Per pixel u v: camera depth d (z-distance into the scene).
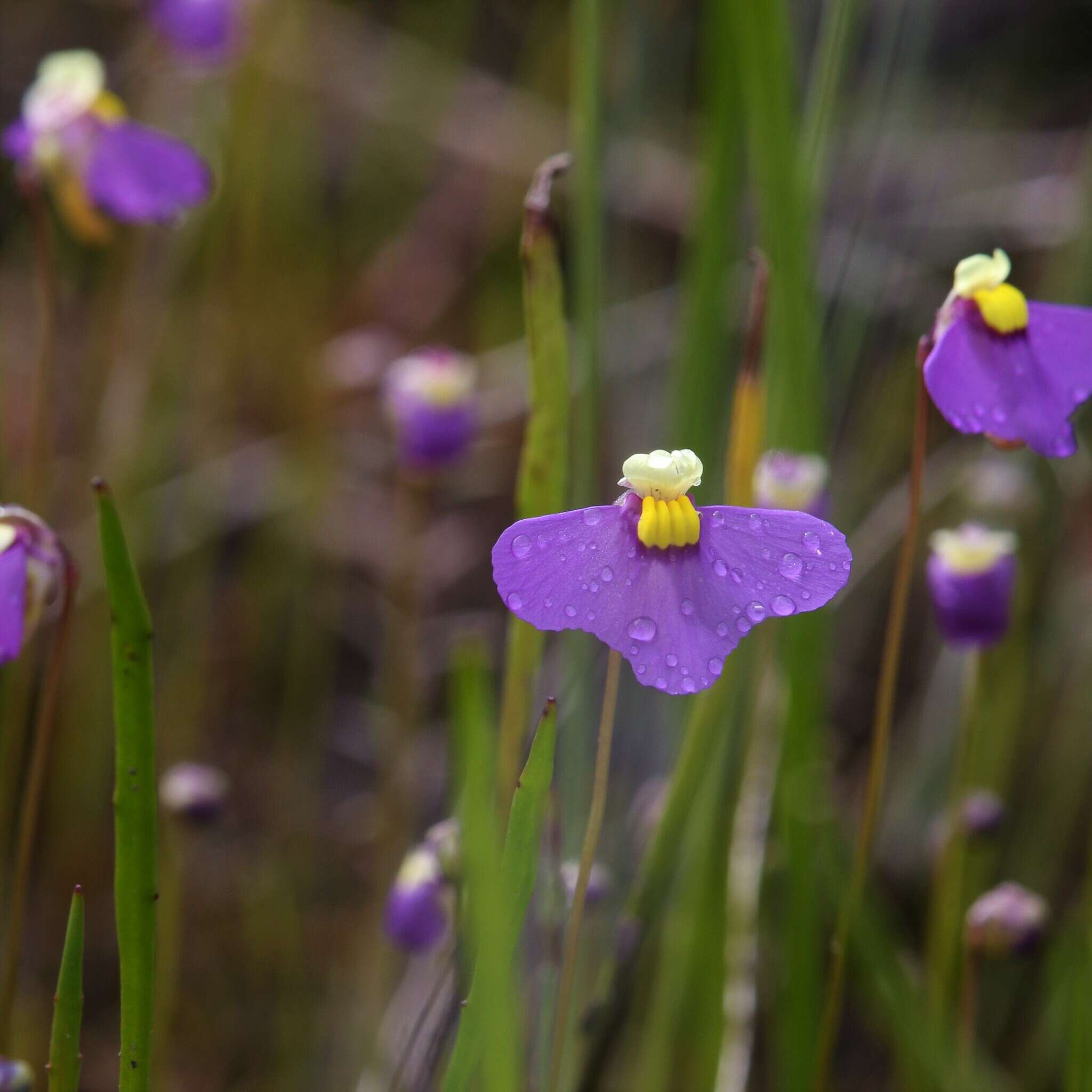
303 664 0.34
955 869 0.22
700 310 0.21
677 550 0.17
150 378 0.34
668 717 0.21
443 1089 0.17
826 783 0.21
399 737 0.29
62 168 0.22
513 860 0.17
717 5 0.21
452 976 0.19
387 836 0.28
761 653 0.21
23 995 0.28
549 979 0.19
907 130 0.31
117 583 0.17
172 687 0.33
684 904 0.21
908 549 0.19
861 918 0.20
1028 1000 0.27
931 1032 0.21
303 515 0.35
